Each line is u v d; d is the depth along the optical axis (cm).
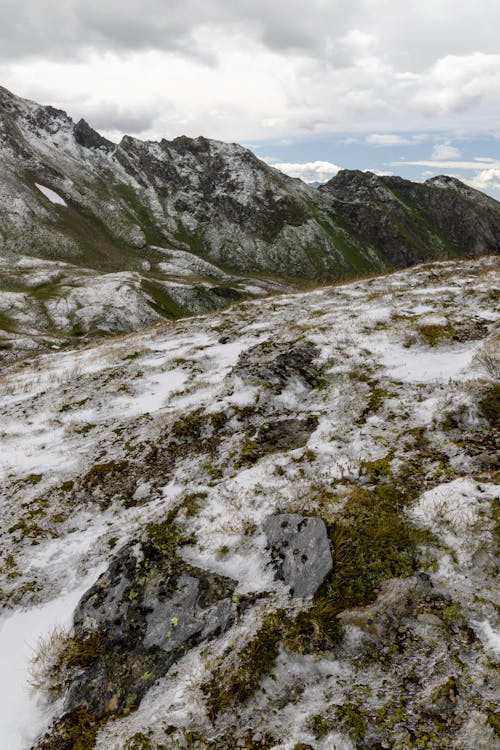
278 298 2533
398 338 1452
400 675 468
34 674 577
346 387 1205
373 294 2173
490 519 617
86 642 604
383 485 749
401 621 523
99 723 506
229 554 699
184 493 882
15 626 680
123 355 1909
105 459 1105
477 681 440
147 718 493
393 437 898
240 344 1839
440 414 927
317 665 500
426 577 566
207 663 527
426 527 634
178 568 674
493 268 2288
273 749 422
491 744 386
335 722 434
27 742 505
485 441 824
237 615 586
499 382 980
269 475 867
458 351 1305
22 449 1230
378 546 620
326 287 2656
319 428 1030
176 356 1791
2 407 1557
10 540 866
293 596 593
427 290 1995
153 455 1095
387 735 412
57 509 946
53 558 809
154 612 616
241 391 1287
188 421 1181
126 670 556
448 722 411
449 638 492
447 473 745
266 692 484
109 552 785
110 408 1412
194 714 480
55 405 1488
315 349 1463
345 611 550
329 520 679
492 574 551
